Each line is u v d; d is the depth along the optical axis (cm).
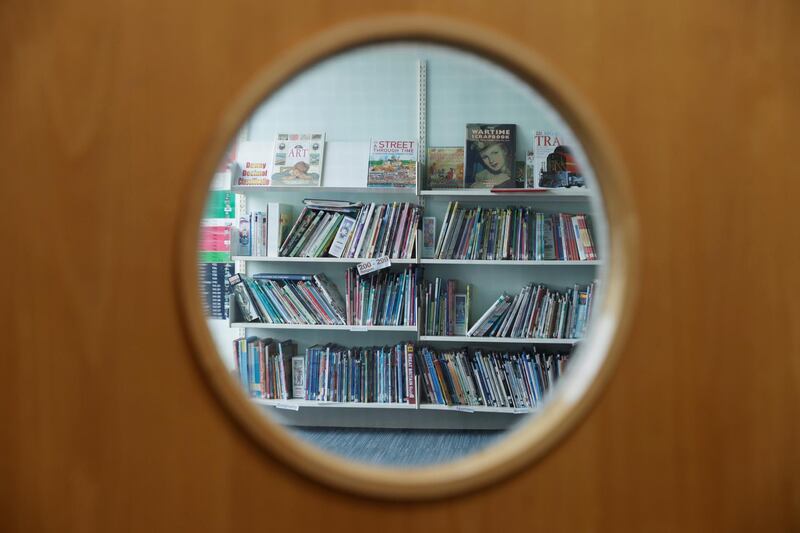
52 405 107
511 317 414
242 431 107
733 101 109
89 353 107
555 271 438
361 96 450
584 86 108
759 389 110
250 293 432
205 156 105
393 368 423
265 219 433
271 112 453
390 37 106
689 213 109
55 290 107
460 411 438
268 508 108
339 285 451
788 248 109
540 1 107
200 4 106
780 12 109
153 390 107
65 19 107
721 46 108
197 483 107
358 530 108
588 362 110
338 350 434
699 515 110
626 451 109
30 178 107
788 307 109
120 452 107
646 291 108
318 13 106
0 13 106
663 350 109
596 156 108
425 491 106
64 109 107
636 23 108
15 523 108
